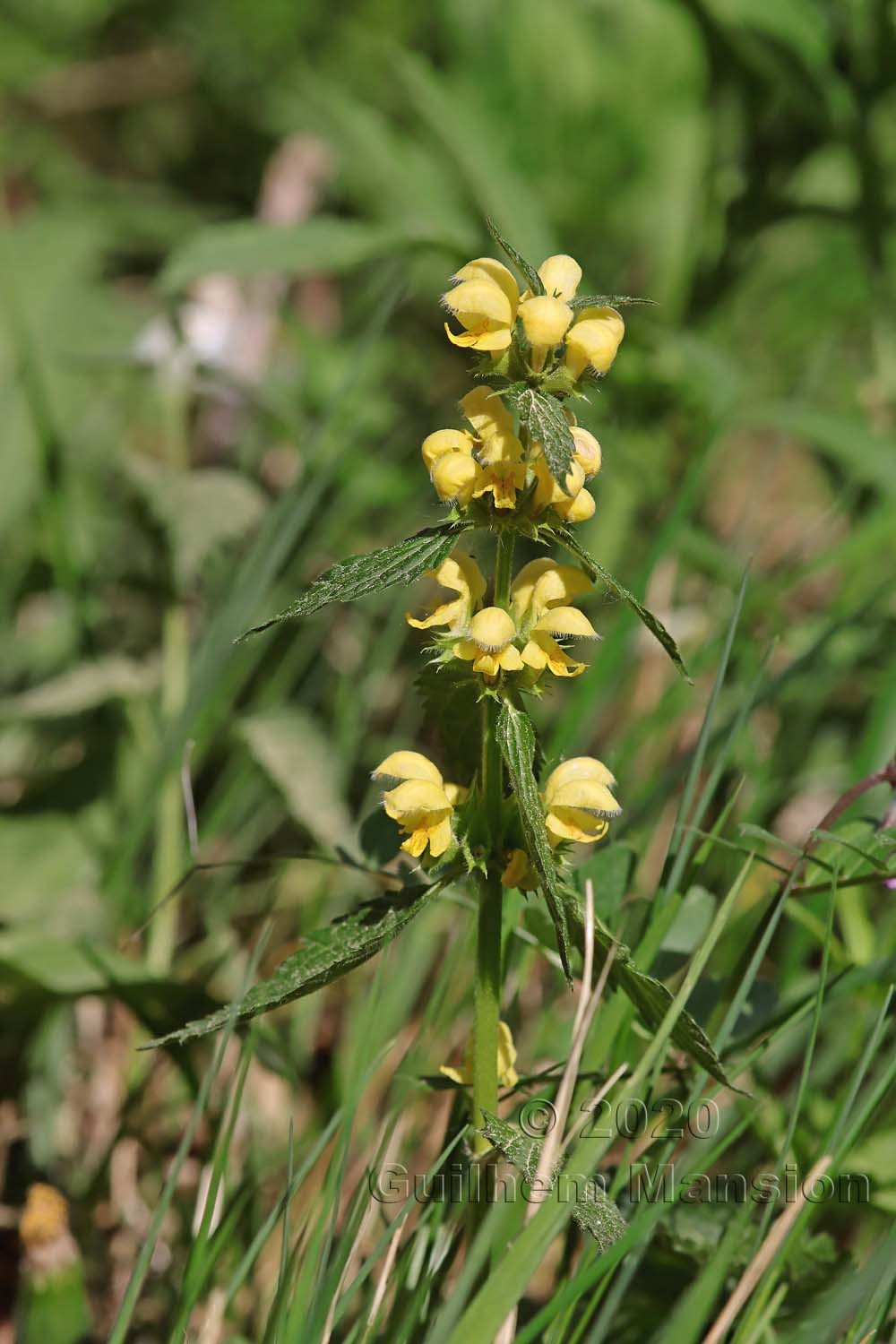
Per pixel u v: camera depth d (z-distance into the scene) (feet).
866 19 4.65
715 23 4.68
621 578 4.76
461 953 3.49
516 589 3.19
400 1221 3.18
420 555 3.11
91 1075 3.77
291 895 4.02
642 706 4.43
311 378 5.56
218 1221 3.45
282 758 3.79
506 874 3.16
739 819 3.95
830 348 4.84
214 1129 3.48
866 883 3.34
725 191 4.97
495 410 3.12
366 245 4.29
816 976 3.59
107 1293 3.53
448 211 5.42
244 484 4.12
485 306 3.12
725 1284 3.34
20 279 6.09
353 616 4.76
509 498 3.12
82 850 3.94
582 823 3.19
